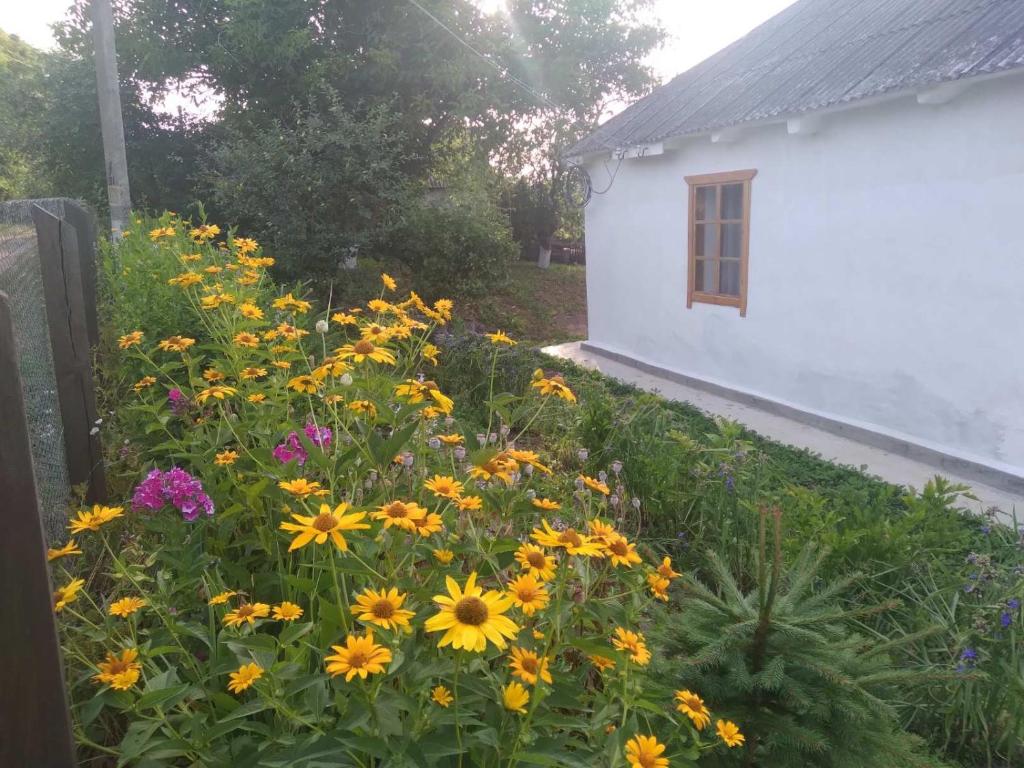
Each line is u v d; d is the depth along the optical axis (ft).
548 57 51.93
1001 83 15.62
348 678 4.19
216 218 40.50
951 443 17.83
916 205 17.88
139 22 40.34
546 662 5.08
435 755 4.42
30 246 12.43
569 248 65.00
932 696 9.04
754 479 13.60
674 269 27.02
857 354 20.06
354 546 5.73
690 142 25.27
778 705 6.52
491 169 53.42
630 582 6.00
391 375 8.83
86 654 5.71
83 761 5.34
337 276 30.37
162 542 7.37
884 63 18.63
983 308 16.65
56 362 9.38
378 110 31.58
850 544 10.91
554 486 11.72
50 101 41.98
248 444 8.29
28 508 3.93
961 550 12.71
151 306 13.93
